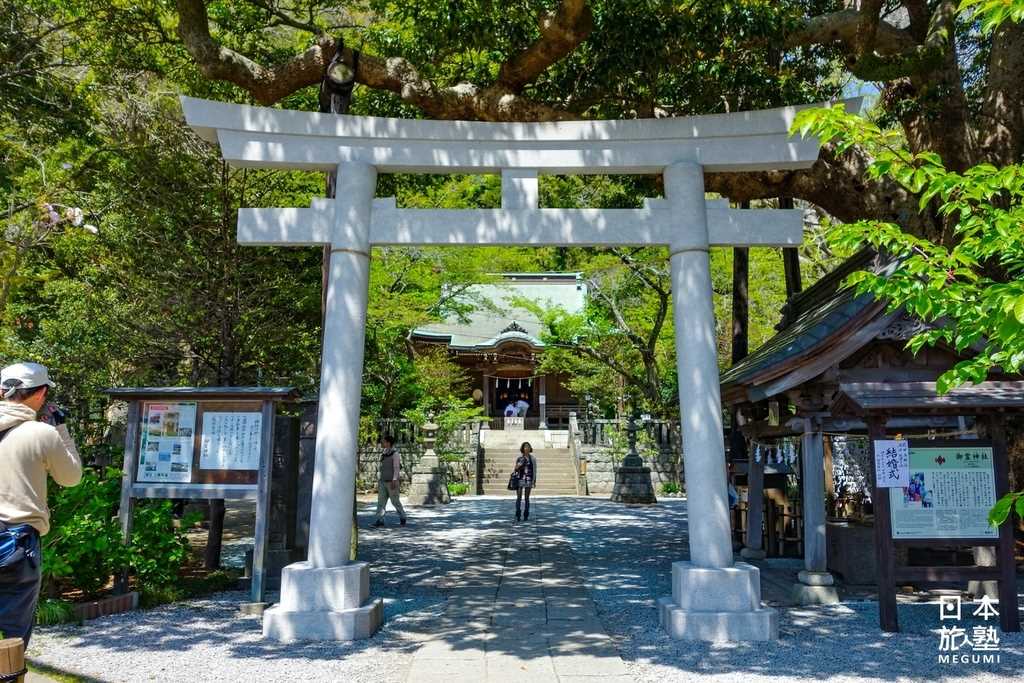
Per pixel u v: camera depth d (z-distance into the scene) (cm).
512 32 764
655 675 438
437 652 486
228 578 750
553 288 3288
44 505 343
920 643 516
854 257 888
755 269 1975
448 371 2531
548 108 823
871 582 745
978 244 379
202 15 773
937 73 849
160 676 436
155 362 1144
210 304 1026
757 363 815
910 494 563
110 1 935
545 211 612
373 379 2127
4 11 920
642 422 2152
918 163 881
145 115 1019
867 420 574
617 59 758
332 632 527
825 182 904
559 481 2147
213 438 646
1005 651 493
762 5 748
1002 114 870
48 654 477
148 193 983
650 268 1850
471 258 1847
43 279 1252
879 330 635
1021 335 308
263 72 791
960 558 756
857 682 427
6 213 897
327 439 570
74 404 1246
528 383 3369
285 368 1171
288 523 769
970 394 559
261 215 607
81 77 1100
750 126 611
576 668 448
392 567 862
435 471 1756
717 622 527
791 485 1169
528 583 755
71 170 977
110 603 598
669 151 619
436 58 837
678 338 598
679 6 775
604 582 767
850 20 816
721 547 561
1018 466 877
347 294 589
